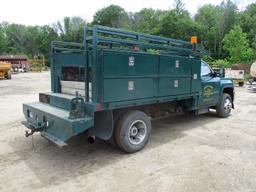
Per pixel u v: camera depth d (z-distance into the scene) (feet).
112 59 13.69
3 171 13.30
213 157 15.02
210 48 172.24
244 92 49.03
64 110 14.99
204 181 12.12
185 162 14.32
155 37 16.35
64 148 16.63
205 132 20.35
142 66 15.30
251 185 11.78
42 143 17.60
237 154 15.51
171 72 17.51
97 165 14.01
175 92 18.11
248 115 26.99
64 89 17.60
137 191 11.29
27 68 150.20
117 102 14.28
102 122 14.55
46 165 14.05
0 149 16.46
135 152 15.85
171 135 19.51
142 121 16.05
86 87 14.02
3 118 25.02
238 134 19.77
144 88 15.65
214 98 23.72
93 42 13.11
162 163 14.21
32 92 45.37
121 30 14.35
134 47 16.08
